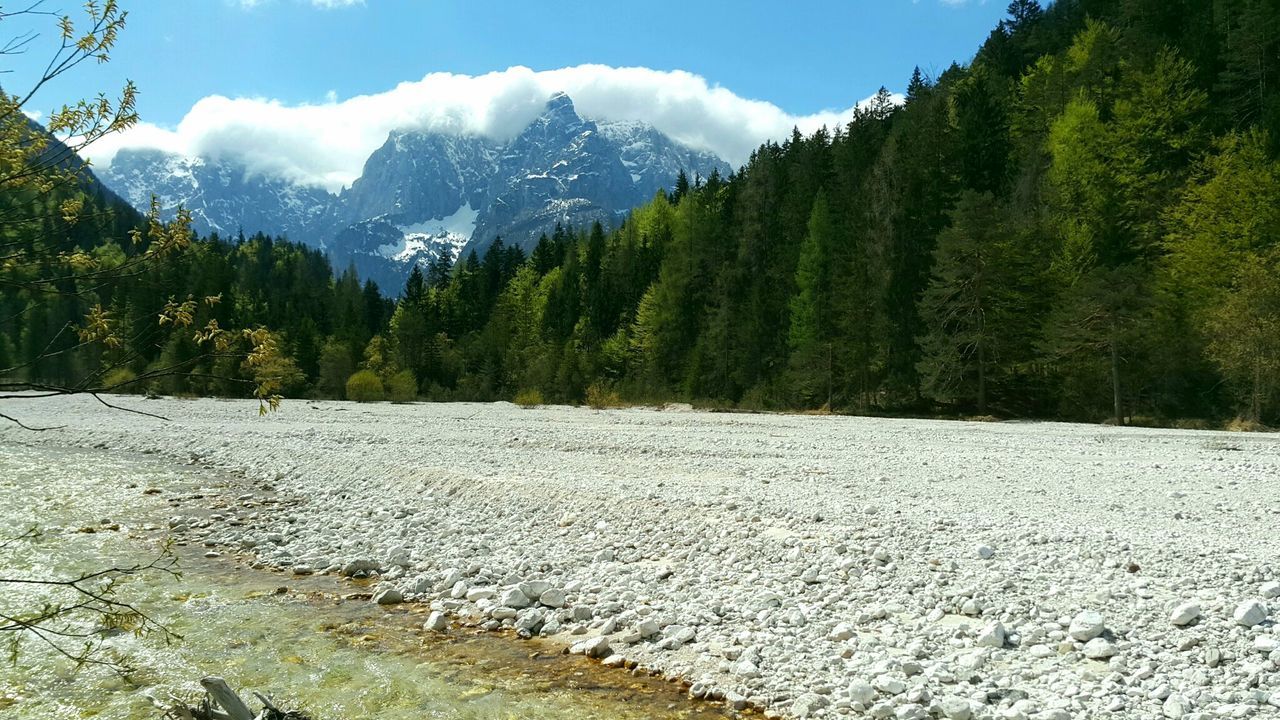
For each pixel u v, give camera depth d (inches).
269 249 6205.7
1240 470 653.9
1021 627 277.6
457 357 3454.7
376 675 267.0
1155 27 2485.2
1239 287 1380.4
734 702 241.1
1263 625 260.8
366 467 695.7
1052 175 1988.2
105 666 273.9
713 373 2267.5
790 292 2230.6
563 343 3056.1
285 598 354.3
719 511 459.8
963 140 2128.4
